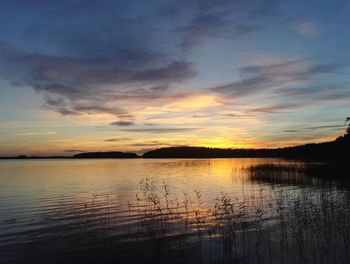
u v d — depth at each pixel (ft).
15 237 61.36
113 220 72.69
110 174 236.02
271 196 102.94
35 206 96.73
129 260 48.19
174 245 53.72
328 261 44.11
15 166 437.99
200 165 382.22
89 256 50.39
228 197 105.29
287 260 45.14
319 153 354.33
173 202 96.12
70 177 211.61
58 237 60.80
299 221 58.03
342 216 62.44
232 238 55.72
